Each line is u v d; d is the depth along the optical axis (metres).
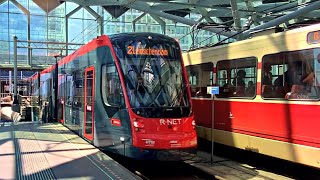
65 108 15.35
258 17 28.34
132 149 9.05
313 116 8.33
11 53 37.28
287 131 9.02
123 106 9.43
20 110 28.83
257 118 10.04
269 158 11.53
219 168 10.22
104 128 10.27
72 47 38.03
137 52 9.83
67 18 37.88
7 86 63.91
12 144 10.32
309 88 8.47
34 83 33.31
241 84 10.75
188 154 9.29
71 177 6.96
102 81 10.48
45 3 36.94
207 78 12.44
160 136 9.05
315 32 8.40
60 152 9.24
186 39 38.84
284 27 10.32
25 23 37.47
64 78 15.84
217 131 11.69
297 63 8.83
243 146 10.55
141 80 9.59
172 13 33.78
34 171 7.36
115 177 7.00
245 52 10.62
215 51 12.04
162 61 9.98
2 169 7.50
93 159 8.48
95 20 38.47
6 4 37.00
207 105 12.29
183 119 9.49
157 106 9.41
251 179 9.11
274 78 9.52
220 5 28.77
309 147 8.39
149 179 9.27
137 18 38.75
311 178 9.40
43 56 37.84
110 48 10.08
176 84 9.95
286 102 9.08
